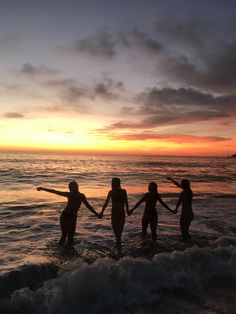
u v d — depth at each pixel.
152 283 5.01
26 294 4.36
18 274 5.01
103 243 7.41
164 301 4.59
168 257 5.67
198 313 4.26
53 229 8.93
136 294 4.68
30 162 74.31
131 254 6.62
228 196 17.28
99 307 4.36
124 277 4.88
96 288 4.58
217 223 9.98
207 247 6.62
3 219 10.30
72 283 4.52
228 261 5.96
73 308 4.27
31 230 8.76
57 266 5.55
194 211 12.16
